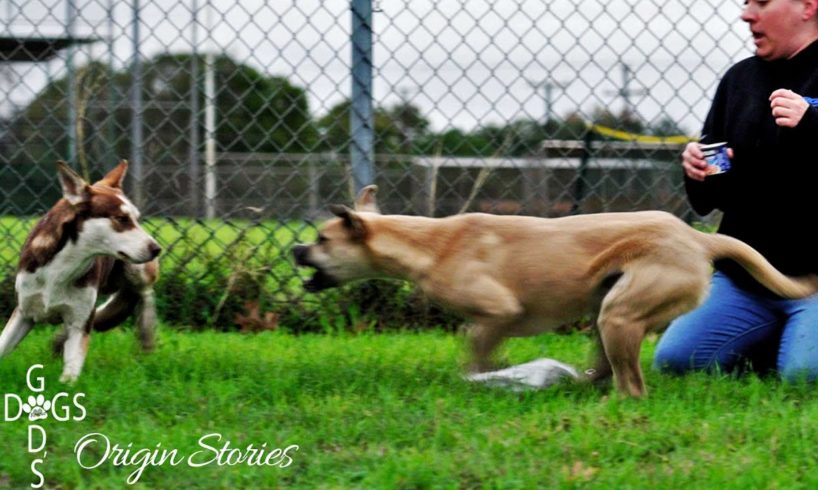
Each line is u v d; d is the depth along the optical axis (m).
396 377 5.74
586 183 7.80
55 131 8.70
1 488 4.05
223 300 7.47
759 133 6.03
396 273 5.93
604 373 5.79
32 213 7.81
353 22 7.39
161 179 9.01
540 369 5.68
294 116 8.96
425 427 4.71
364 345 6.84
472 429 4.66
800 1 5.89
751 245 6.12
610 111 7.59
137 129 7.80
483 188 9.05
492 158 7.69
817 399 5.25
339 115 7.82
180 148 9.44
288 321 7.54
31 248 5.95
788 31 5.93
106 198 5.97
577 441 4.42
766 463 4.21
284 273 7.58
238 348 6.66
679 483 4.00
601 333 5.42
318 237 6.01
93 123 7.88
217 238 7.67
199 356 6.29
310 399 5.25
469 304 5.61
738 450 4.37
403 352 6.54
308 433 4.67
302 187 10.32
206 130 8.60
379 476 4.04
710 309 6.18
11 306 7.45
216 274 7.57
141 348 6.60
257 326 7.48
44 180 8.83
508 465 4.12
